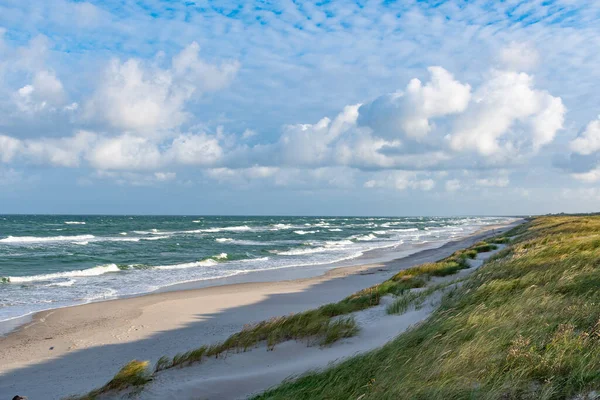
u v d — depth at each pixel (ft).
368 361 24.32
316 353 32.42
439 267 74.28
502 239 122.83
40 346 43.06
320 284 80.38
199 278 89.86
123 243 175.52
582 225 104.78
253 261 122.42
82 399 26.71
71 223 368.48
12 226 302.45
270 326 38.91
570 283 32.83
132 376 28.37
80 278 88.84
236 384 26.78
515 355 19.48
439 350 22.75
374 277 88.43
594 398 14.93
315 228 352.08
